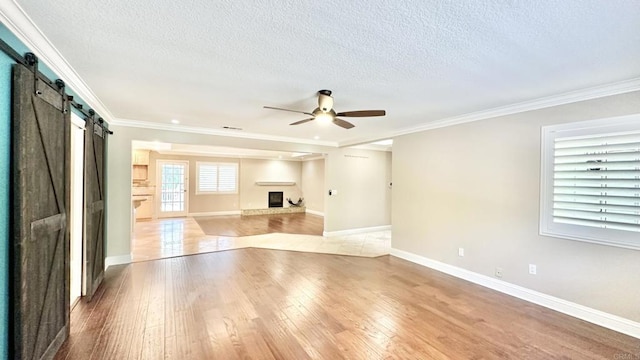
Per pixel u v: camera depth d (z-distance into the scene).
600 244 2.81
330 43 1.97
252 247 5.84
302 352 2.29
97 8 1.58
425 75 2.55
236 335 2.52
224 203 10.62
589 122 2.89
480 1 1.49
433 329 2.68
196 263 4.67
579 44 1.96
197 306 3.08
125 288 3.57
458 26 1.74
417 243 4.84
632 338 2.55
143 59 2.26
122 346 2.33
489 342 2.47
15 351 1.67
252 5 1.54
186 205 10.01
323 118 3.15
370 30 1.79
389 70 2.44
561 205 3.09
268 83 2.78
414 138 4.92
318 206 10.85
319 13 1.61
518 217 3.46
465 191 4.09
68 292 2.43
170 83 2.80
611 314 2.73
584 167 2.93
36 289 1.90
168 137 4.96
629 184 2.64
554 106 3.16
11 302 1.68
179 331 2.57
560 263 3.09
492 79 2.63
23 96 1.72
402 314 2.97
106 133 4.28
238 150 8.95
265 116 4.22
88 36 1.91
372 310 3.06
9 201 1.67
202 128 5.20
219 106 3.66
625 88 2.65
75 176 3.21
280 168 11.59
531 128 3.35
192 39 1.94
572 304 2.98
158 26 1.77
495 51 2.07
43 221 1.98
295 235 7.12
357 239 6.72
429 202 4.63
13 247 1.68
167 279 3.90
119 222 4.57
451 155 4.29
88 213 3.22
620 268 2.69
